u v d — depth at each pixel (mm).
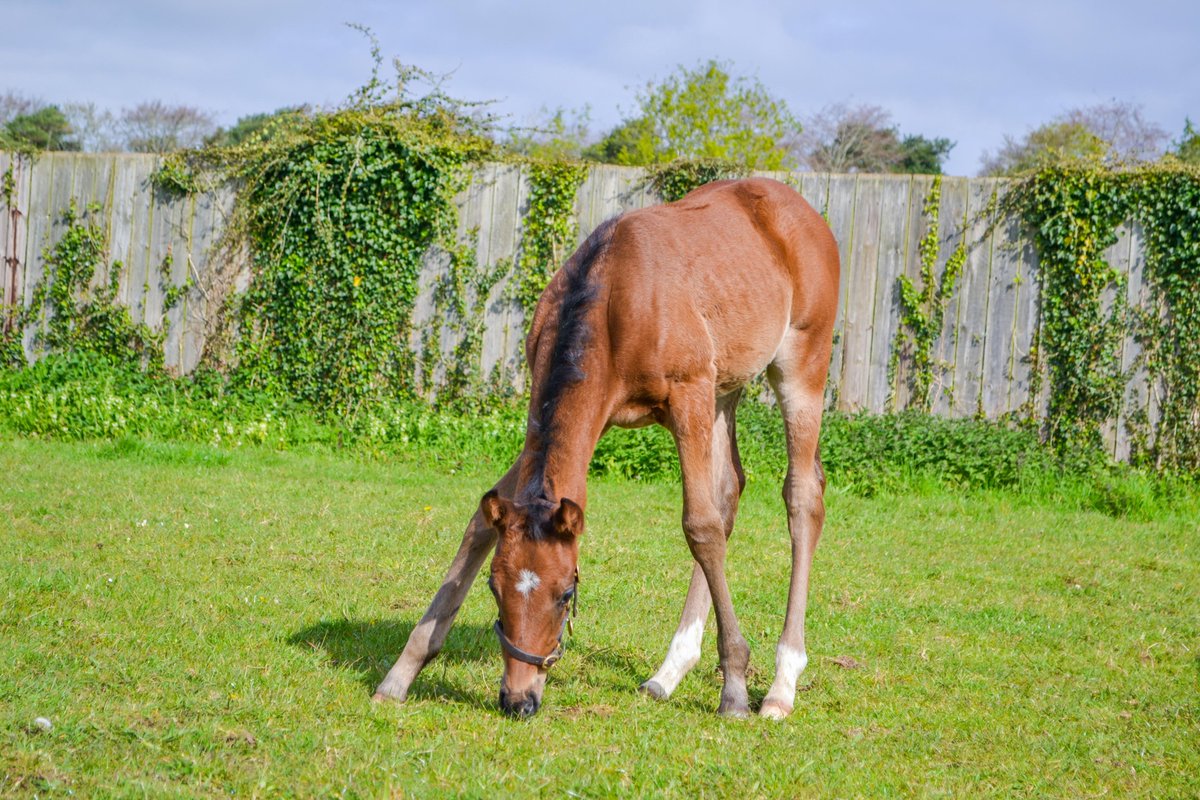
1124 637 5406
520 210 11227
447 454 10289
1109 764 3596
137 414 10633
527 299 11250
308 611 5035
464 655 4590
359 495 8250
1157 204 10039
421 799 2889
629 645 4910
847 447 9961
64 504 7133
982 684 4535
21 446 9531
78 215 11797
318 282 11367
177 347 11703
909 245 10648
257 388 11477
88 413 10445
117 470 8578
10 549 5820
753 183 4789
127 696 3586
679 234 4121
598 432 3793
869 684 4508
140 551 6004
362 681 4051
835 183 10789
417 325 11367
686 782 3176
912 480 9742
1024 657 5000
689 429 3926
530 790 2973
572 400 3668
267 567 5867
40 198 11859
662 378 3873
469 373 11305
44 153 11805
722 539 3959
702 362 3949
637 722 3768
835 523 8227
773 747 3576
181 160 11539
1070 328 10297
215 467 9156
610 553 6805
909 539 7777
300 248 11422
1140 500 9289
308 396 11445
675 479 9875
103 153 11711
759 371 4516
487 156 11250
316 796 2877
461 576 3975
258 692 3740
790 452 4688
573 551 3439
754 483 9516
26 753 2994
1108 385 10219
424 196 11227
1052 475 9797
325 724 3459
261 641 4445
